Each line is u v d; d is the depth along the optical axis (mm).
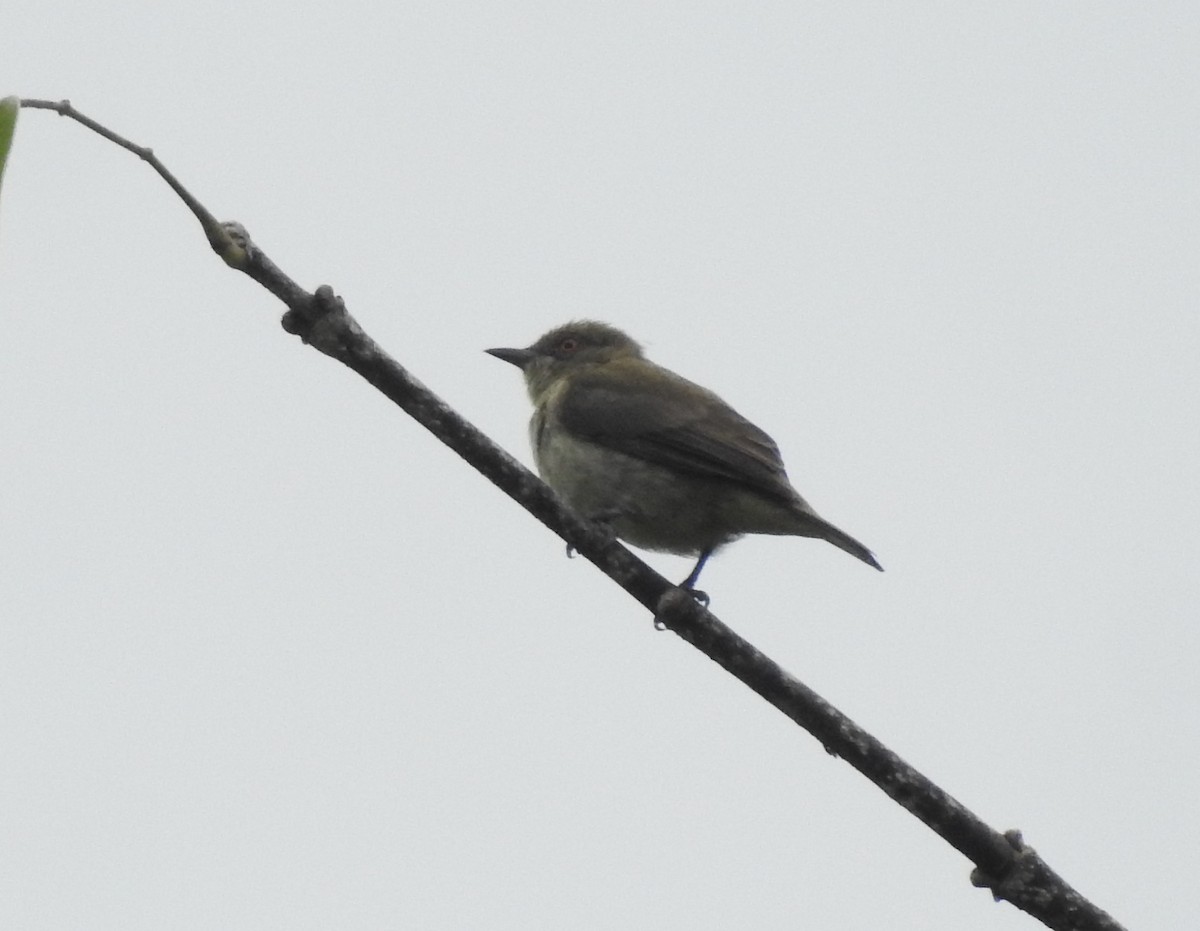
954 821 9555
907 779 9680
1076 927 9523
